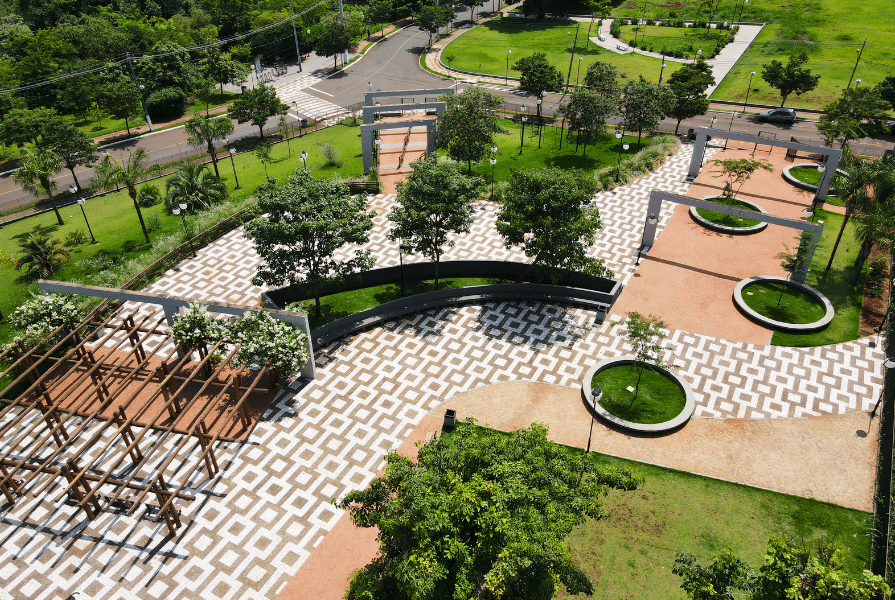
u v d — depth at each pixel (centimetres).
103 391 3772
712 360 4022
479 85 9425
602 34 11388
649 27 11650
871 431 3516
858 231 4403
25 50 9644
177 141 8062
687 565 2311
